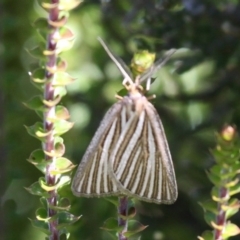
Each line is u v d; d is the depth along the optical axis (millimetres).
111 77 577
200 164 504
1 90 518
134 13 493
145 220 502
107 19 517
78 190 421
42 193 419
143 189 422
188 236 503
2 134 514
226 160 411
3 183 512
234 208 414
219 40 485
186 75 517
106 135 422
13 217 540
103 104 564
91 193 422
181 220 504
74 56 603
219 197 414
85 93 565
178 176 503
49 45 413
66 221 422
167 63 491
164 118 509
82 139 554
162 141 423
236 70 495
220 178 413
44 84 415
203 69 518
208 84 511
